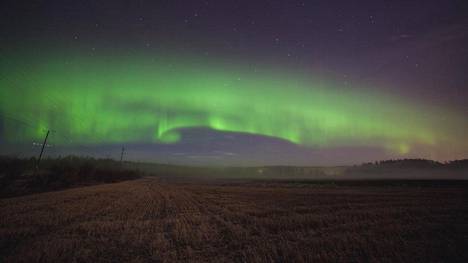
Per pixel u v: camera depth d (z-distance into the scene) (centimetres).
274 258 912
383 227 1395
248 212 1994
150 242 1130
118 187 5500
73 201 2622
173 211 2136
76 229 1382
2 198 2898
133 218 1758
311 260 880
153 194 3950
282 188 5619
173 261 892
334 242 1097
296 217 1733
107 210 2097
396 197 3167
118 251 1007
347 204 2448
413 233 1259
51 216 1712
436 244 1059
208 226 1484
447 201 2653
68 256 925
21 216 1684
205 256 955
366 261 872
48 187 4384
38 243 1070
